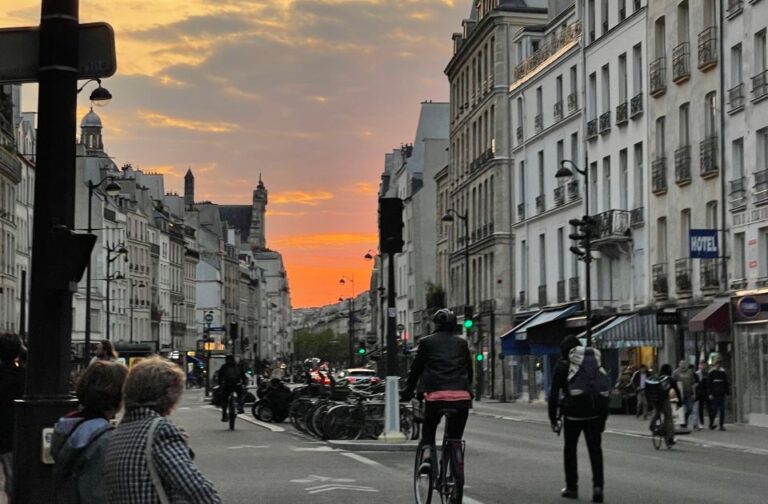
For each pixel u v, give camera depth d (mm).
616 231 51281
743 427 37281
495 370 71500
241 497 15852
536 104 65625
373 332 150125
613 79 53250
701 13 44094
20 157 82938
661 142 48188
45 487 8797
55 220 8898
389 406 25562
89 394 6402
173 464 5727
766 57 39375
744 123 40812
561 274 61469
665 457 23875
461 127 83500
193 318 161500
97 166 118625
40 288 8836
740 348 39938
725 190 42000
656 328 46969
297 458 22844
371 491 16594
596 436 15172
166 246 142625
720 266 42219
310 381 38000
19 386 12070
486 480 18141
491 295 73812
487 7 75938
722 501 15398
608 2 54312
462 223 82750
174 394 5988
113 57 9273
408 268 111750
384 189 147875
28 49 9172
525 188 67875
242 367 38625
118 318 118438
